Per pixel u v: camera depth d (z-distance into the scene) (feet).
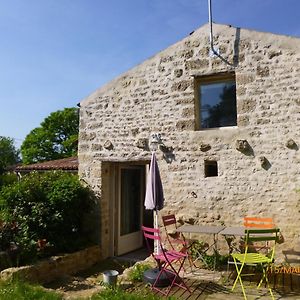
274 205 21.61
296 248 20.74
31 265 20.34
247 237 17.21
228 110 23.99
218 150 23.45
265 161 22.02
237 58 23.31
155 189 21.40
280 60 22.12
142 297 15.98
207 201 23.49
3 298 15.40
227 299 16.46
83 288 19.44
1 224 22.39
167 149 24.94
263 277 18.10
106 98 27.81
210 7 24.17
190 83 24.66
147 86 26.20
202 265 22.13
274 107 22.06
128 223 29.86
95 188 27.53
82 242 26.11
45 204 23.90
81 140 28.55
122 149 26.73
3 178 53.57
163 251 18.07
